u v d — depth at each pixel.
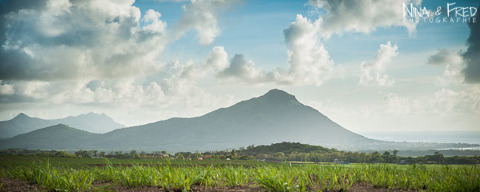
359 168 7.91
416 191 6.09
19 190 6.01
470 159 97.75
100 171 7.70
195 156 173.88
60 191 5.96
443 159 107.44
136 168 7.02
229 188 6.11
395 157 125.62
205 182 6.32
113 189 6.14
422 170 7.66
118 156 173.75
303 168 7.92
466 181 6.03
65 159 79.94
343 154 166.25
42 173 6.82
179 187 5.95
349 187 6.28
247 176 6.91
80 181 6.44
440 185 5.97
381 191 6.06
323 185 6.38
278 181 5.65
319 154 193.12
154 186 6.35
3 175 7.89
